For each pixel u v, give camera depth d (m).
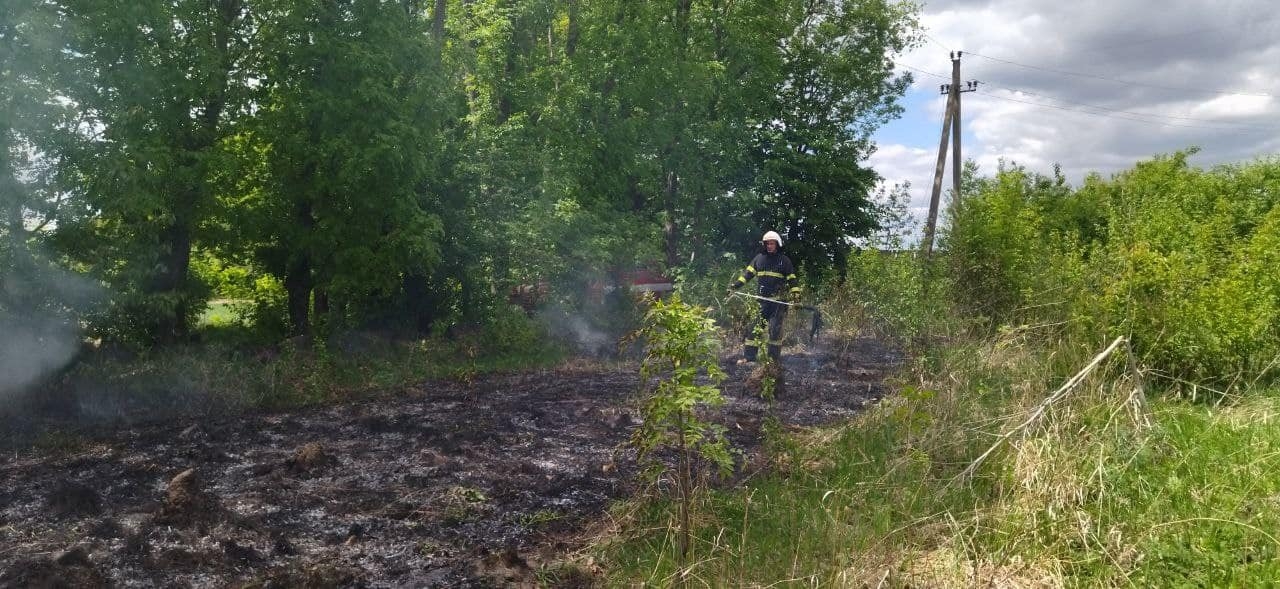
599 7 19.42
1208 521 4.38
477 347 13.74
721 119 22.03
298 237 13.42
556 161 17.73
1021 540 4.39
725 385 10.21
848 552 4.39
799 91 27.62
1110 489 4.88
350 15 13.46
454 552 4.96
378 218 13.64
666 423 4.69
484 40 18.58
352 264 13.61
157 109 11.28
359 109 12.96
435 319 15.48
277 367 10.66
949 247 13.89
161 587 4.40
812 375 11.10
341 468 6.82
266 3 12.42
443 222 15.34
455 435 7.92
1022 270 12.43
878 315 14.23
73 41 10.34
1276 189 19.28
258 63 12.57
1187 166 23.12
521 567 4.71
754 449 7.03
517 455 7.20
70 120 10.59
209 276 14.45
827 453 6.49
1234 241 10.49
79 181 10.69
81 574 4.49
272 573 4.62
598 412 8.98
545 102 18.80
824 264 24.53
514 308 15.52
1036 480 4.91
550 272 16.05
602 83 19.52
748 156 23.66
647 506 5.37
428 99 14.09
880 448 6.38
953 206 14.62
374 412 9.23
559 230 16.12
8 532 5.21
